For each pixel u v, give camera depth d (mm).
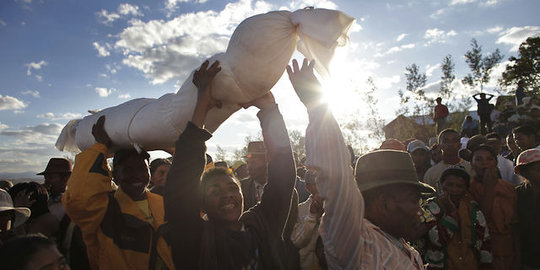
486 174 3854
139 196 2600
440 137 4980
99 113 2520
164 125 2012
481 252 3359
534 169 3598
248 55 1807
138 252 2424
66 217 3072
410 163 1743
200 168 1749
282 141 2037
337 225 1518
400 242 1720
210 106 1896
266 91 1977
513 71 26688
